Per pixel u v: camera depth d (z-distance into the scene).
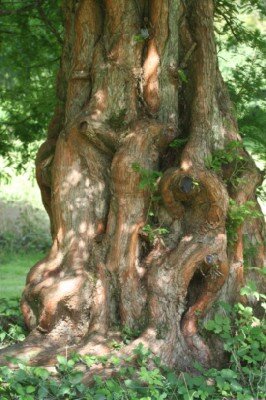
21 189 17.38
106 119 6.92
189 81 7.10
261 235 7.17
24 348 6.40
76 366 6.01
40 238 14.68
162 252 6.67
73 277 6.70
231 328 6.65
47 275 6.88
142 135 6.75
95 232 6.90
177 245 6.66
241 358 6.52
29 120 11.58
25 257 13.95
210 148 6.83
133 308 6.57
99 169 6.93
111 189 6.86
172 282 6.48
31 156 12.04
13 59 11.91
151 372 5.80
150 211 6.76
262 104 9.15
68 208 6.94
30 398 5.48
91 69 7.09
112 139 6.85
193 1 7.16
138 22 7.02
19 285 11.10
